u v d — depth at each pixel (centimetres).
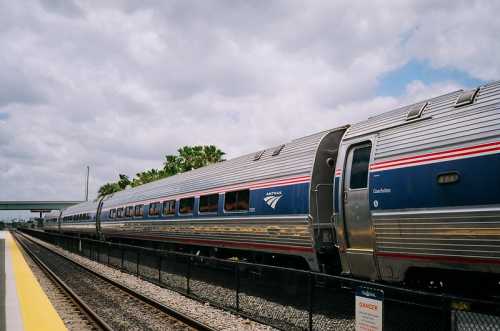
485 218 627
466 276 741
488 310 481
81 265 1908
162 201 1861
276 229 1091
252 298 1022
